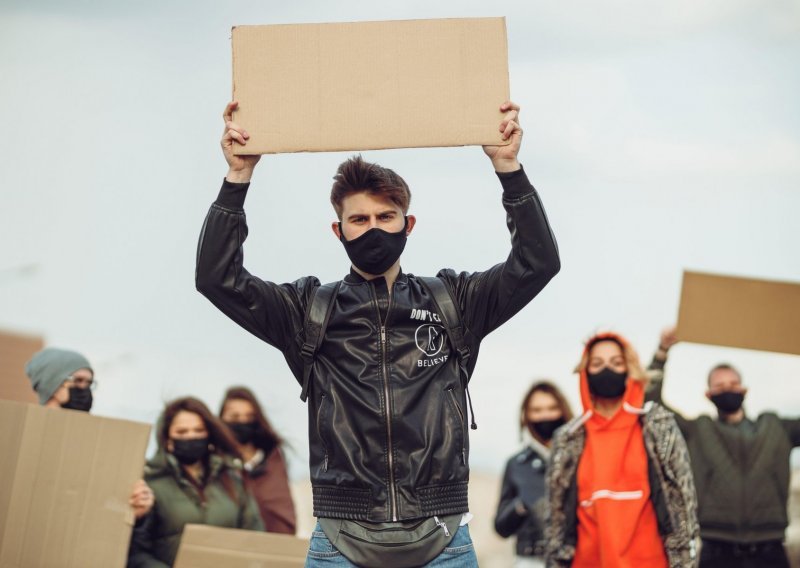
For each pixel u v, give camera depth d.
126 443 5.15
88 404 6.05
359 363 3.73
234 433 6.77
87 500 5.09
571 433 5.71
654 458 5.52
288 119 3.71
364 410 3.68
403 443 3.67
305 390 3.80
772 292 5.08
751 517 6.70
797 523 8.22
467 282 3.88
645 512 5.48
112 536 5.09
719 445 6.75
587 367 5.69
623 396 5.64
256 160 3.75
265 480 6.77
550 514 5.73
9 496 5.02
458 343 3.81
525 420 6.89
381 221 3.73
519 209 3.71
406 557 3.65
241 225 3.73
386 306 3.77
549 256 3.73
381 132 3.71
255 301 3.74
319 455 3.74
